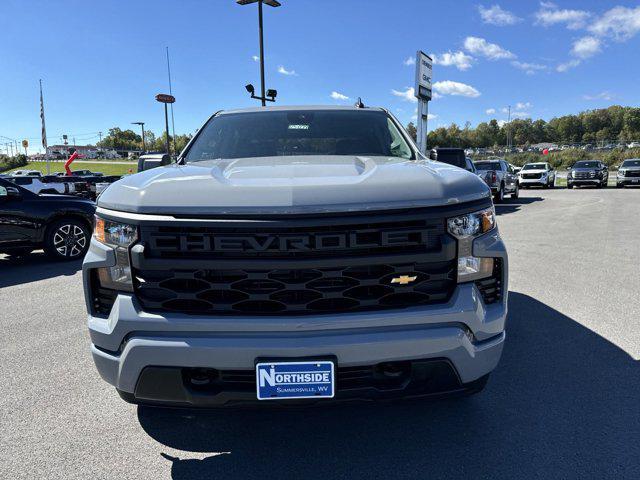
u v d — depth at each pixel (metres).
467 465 2.11
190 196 1.91
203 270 1.89
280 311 1.90
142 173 2.41
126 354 1.95
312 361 1.86
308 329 1.87
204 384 1.95
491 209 2.10
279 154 2.94
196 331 1.90
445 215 1.91
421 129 13.85
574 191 23.47
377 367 1.94
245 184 1.96
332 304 1.91
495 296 2.09
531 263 6.16
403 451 2.23
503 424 2.43
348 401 1.94
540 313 4.14
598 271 5.67
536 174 26.39
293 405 1.92
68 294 5.27
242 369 1.90
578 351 3.33
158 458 2.22
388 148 3.04
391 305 1.92
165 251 1.90
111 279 2.02
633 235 8.30
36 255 8.30
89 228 7.66
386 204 1.86
